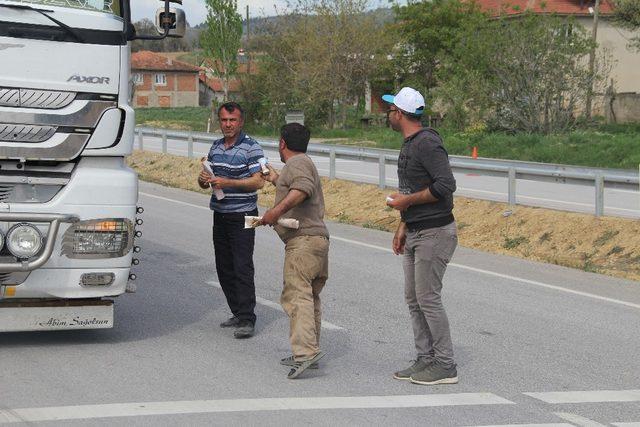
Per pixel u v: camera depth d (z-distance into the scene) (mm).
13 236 8617
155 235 18062
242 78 78750
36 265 8664
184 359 9078
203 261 15078
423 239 8227
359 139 60469
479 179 29844
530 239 17422
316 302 8977
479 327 10883
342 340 10102
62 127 8977
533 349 9859
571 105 49812
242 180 10023
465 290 13141
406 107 8180
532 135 46062
